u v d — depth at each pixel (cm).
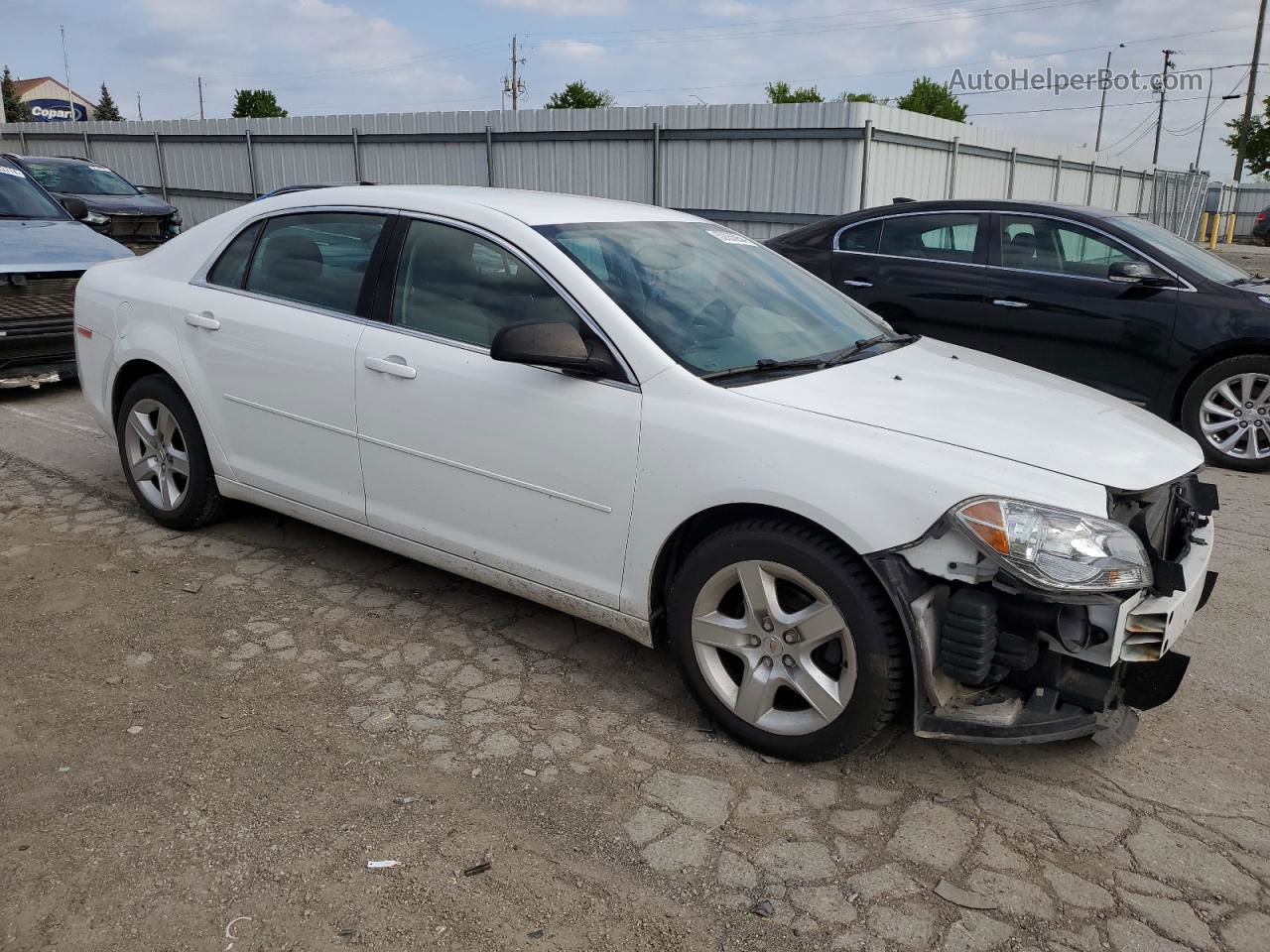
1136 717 311
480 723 319
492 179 1791
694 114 1535
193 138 2234
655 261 360
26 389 785
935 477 266
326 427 390
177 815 267
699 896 244
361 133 1939
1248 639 396
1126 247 667
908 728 323
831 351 352
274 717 318
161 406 457
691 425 299
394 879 246
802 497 278
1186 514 302
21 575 420
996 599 264
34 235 794
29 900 235
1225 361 640
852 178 1426
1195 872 257
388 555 454
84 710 319
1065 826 275
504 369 338
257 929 228
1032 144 1989
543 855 256
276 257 418
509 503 342
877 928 235
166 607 395
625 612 324
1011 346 705
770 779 293
